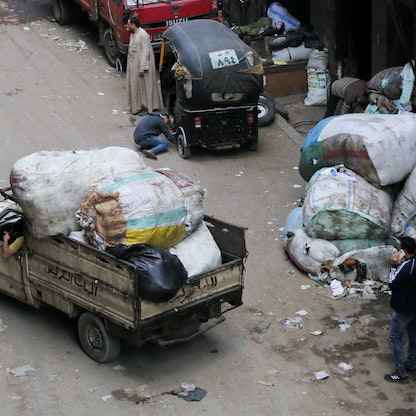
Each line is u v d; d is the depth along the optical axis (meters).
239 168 19.86
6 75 25.02
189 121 19.72
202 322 13.02
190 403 12.01
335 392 12.28
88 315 12.66
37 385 12.38
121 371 12.73
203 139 19.94
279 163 20.12
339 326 13.90
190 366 12.89
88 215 12.20
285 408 11.93
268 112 21.77
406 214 15.15
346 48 23.19
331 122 16.14
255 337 13.62
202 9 24.06
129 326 11.81
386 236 15.23
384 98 19.16
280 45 23.56
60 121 22.22
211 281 12.50
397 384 12.48
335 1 22.64
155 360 13.03
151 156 20.20
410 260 11.84
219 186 18.95
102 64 25.95
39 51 26.83
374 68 21.36
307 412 11.85
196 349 13.33
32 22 29.44
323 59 23.23
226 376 12.64
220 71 19.12
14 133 21.48
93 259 12.07
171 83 20.83
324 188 15.17
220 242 13.44
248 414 11.80
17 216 13.52
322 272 15.08
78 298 12.59
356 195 14.98
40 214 12.50
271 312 14.30
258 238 16.72
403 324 12.12
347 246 15.03
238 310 14.35
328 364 12.95
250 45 24.08
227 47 19.34
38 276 13.23
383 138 15.09
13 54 26.58
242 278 12.95
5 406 11.94
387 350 13.28
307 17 25.36
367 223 14.84
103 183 12.27
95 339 12.77
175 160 20.22
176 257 11.93
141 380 12.53
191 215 12.90
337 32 22.92
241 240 13.02
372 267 14.89
